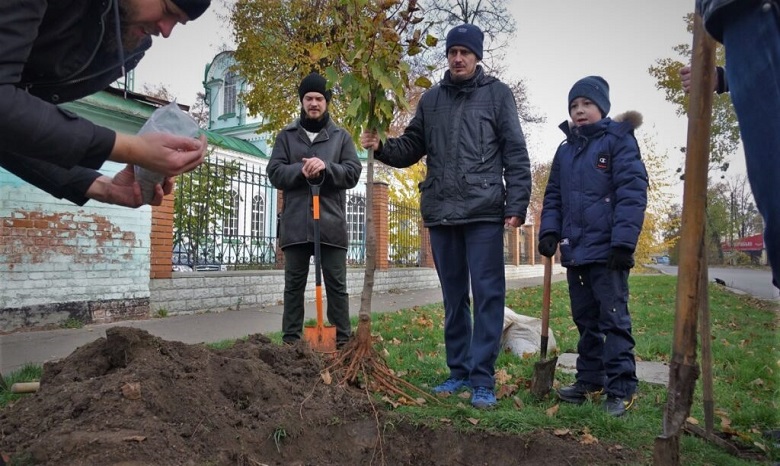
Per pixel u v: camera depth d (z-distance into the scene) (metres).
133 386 2.35
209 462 2.20
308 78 4.55
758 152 1.70
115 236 6.88
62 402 2.34
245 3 13.75
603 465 2.45
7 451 2.10
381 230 12.28
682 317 2.10
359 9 3.30
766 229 1.75
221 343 5.04
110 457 2.03
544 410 3.18
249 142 21.92
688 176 2.09
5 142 1.29
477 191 3.38
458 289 3.62
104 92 6.71
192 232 8.16
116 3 1.47
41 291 6.21
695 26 2.10
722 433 2.92
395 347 5.07
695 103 2.08
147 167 1.48
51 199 6.31
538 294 12.02
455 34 3.49
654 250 21.42
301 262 4.43
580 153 3.58
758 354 5.11
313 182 4.27
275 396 2.76
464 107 3.52
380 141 3.50
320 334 4.01
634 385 3.34
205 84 25.30
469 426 2.80
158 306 7.33
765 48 1.69
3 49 1.23
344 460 2.63
